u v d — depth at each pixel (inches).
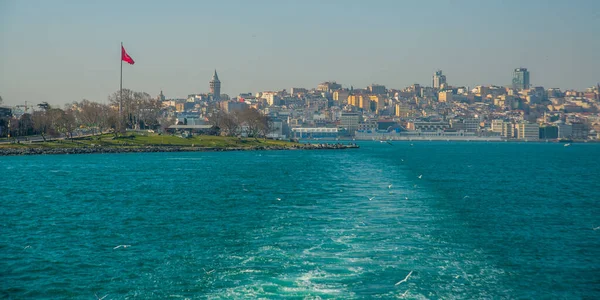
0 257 2768.2
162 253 2815.0
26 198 4776.1
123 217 3818.9
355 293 2237.9
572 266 2630.4
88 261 2689.5
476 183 6333.7
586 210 4269.2
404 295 2222.0
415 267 2559.1
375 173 7431.1
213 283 2356.1
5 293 2281.0
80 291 2298.2
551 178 7273.6
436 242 3024.1
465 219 3732.8
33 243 3056.1
